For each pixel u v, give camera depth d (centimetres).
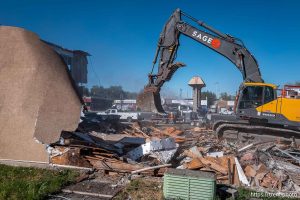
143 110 1770
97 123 1877
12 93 1078
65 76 1149
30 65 1111
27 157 1009
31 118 1041
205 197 722
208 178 721
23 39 1162
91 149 1053
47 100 1071
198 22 1762
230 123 1688
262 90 1598
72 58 4825
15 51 1139
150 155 1128
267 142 1511
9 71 1110
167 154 1131
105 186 855
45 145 1011
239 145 1526
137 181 874
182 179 734
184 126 2962
